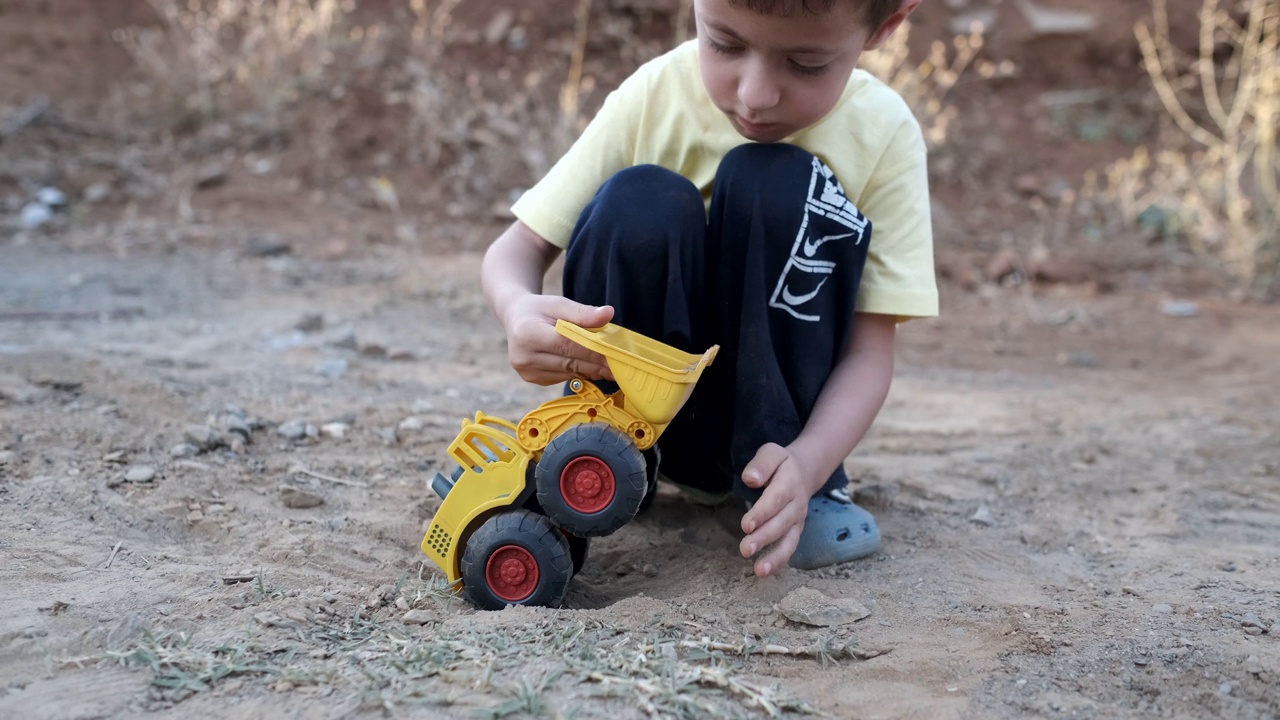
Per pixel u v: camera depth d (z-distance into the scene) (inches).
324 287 218.2
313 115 294.4
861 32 82.0
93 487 105.7
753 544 84.2
